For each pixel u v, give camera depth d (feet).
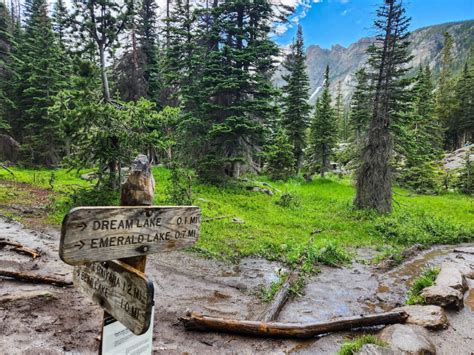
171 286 22.26
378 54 58.80
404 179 101.04
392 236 43.29
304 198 74.38
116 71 81.71
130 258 7.39
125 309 6.57
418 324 18.17
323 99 111.34
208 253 30.07
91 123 38.45
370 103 59.31
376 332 17.61
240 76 65.00
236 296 21.85
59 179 65.51
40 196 48.32
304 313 20.18
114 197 39.78
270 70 71.87
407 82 56.39
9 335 13.73
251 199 59.47
